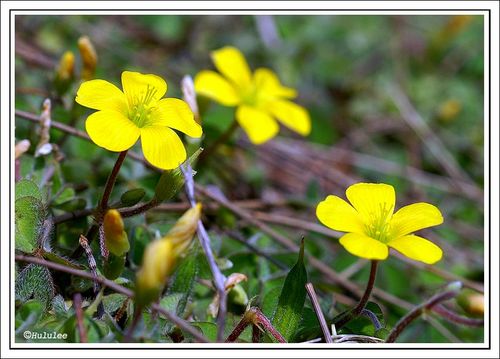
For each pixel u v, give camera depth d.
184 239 0.15
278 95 0.23
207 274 0.17
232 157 0.24
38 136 0.18
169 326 0.16
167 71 0.28
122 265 0.16
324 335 0.16
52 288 0.16
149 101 0.16
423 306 0.15
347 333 0.17
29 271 0.16
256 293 0.18
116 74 0.27
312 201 0.23
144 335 0.15
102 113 0.15
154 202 0.16
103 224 0.16
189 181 0.17
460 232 0.26
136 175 0.20
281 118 0.22
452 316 0.15
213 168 0.23
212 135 0.22
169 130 0.16
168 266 0.14
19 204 0.16
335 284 0.20
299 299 0.16
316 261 0.20
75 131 0.19
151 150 0.15
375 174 0.28
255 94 0.22
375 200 0.16
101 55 0.27
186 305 0.17
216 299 0.17
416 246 0.15
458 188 0.27
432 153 0.29
